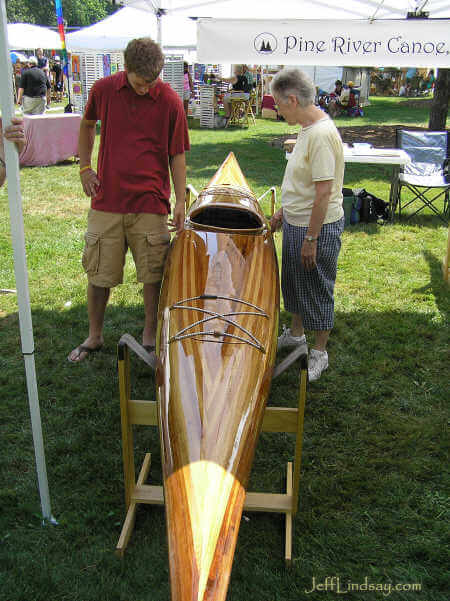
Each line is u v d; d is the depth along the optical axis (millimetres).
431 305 4871
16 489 2807
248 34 4840
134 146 3561
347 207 6863
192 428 2201
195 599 1650
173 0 5789
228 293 3057
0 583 2295
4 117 2141
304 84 3186
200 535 1812
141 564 2412
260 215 4176
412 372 3910
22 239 2250
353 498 2814
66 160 10578
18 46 17344
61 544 2504
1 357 3984
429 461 3074
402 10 5590
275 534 2604
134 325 4488
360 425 3377
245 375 2484
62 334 4316
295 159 3408
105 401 3549
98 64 15562
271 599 2277
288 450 3166
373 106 22047
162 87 3514
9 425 3299
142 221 3713
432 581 2377
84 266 3846
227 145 12328
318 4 5664
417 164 7613
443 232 6734
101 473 2951
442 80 11961
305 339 4098
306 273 3580
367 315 4684
